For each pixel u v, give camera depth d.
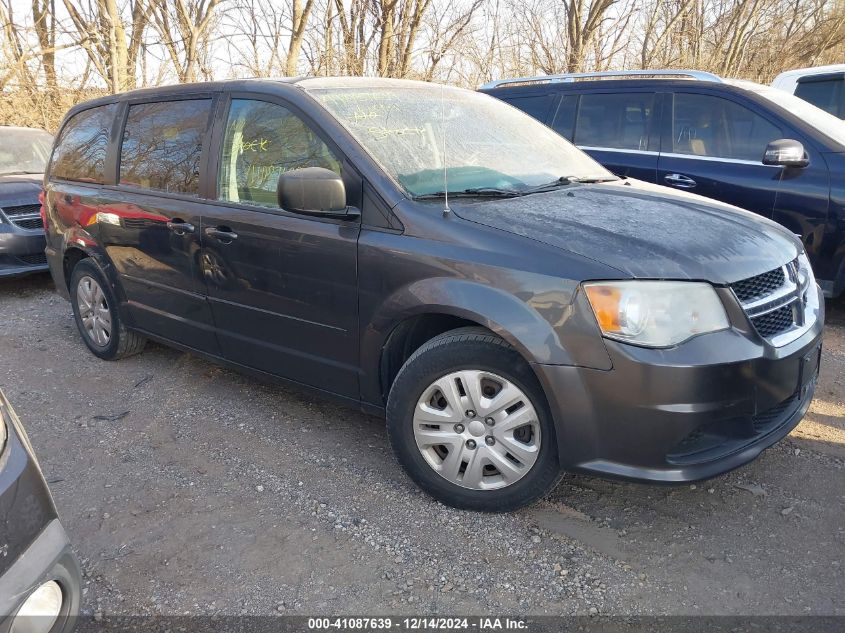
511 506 2.77
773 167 5.10
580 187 3.40
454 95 3.91
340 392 3.25
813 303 2.97
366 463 3.31
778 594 2.38
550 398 2.52
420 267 2.77
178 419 3.82
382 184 2.95
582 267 2.47
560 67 12.40
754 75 14.73
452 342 2.74
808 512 2.84
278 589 2.46
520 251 2.59
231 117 3.61
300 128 3.27
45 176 5.09
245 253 3.41
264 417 3.82
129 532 2.80
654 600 2.37
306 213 2.96
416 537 2.72
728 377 2.40
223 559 2.62
